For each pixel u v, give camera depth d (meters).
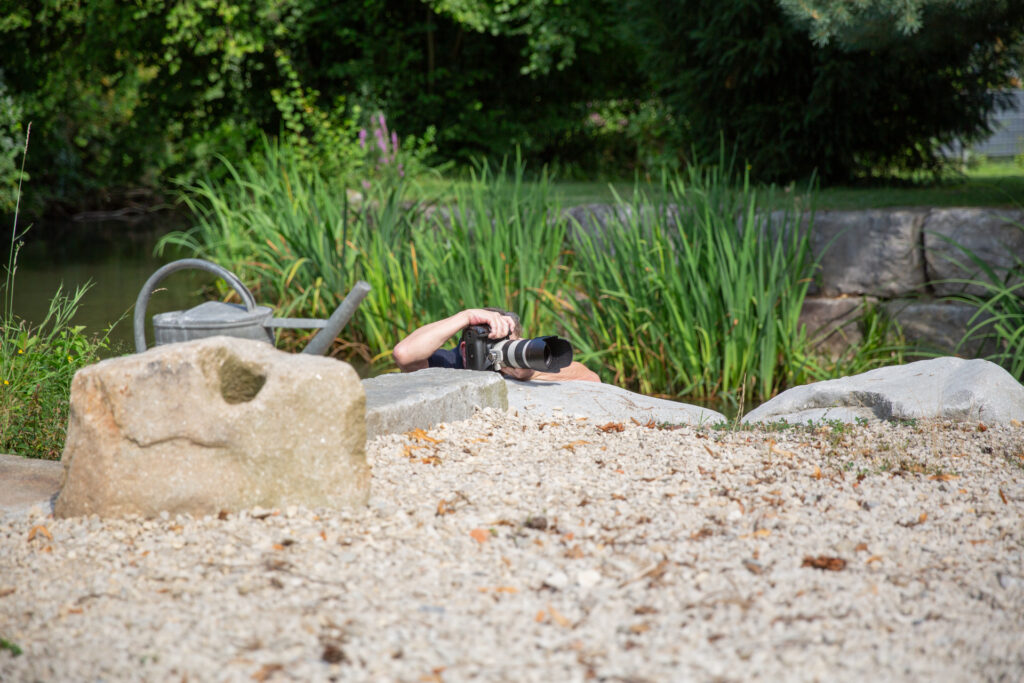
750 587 2.31
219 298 9.51
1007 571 2.45
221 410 2.73
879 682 1.91
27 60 14.22
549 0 14.56
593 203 8.59
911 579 2.38
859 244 7.36
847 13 6.71
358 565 2.43
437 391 3.73
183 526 2.68
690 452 3.46
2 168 13.12
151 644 2.05
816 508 2.86
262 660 1.97
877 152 10.46
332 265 7.80
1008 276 6.70
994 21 7.58
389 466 3.17
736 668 1.94
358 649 2.01
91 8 13.12
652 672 1.92
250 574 2.37
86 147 19.23
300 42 15.36
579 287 7.38
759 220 6.72
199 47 13.53
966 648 2.06
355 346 7.59
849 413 4.23
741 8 9.41
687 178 11.52
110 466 2.75
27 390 4.40
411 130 16.02
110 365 2.79
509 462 3.30
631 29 10.98
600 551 2.52
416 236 7.53
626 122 18.06
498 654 2.00
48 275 11.04
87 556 2.53
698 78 10.28
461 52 16.61
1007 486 3.14
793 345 6.53
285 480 2.75
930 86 9.50
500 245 6.95
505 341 4.22
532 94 17.17
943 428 3.88
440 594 2.28
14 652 2.03
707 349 6.24
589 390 4.46
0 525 2.80
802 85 10.15
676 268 6.51
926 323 7.10
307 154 12.98
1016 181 9.91
